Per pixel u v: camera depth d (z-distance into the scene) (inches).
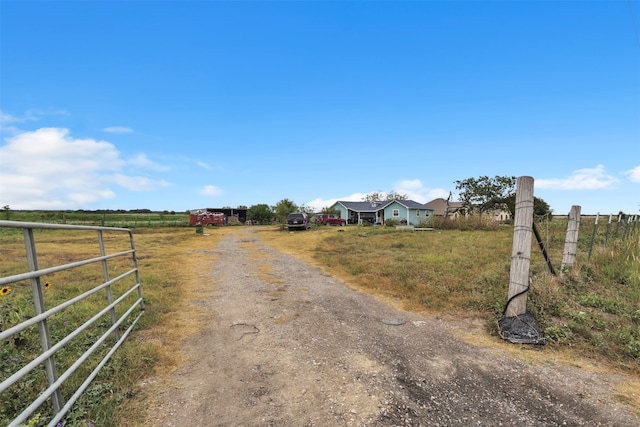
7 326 132.4
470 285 245.4
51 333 149.4
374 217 1791.3
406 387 116.7
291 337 162.7
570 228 263.3
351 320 187.9
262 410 103.3
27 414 70.0
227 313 200.8
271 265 386.6
